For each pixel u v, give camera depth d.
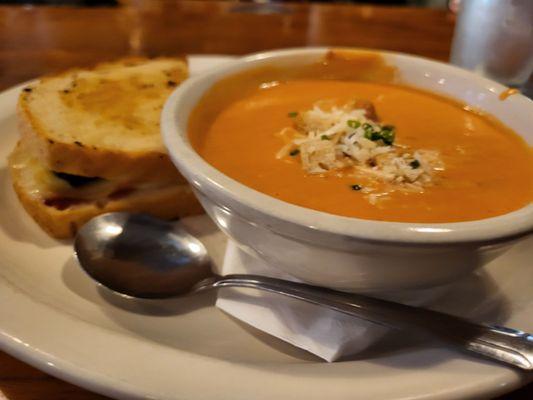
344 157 0.23
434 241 0.15
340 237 0.15
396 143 0.24
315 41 0.43
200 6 0.51
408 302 0.19
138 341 0.16
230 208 0.17
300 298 0.19
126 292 0.21
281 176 0.22
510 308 0.19
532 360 0.16
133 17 0.47
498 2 0.29
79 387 0.16
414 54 0.41
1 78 0.35
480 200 0.21
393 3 0.83
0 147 0.28
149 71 0.33
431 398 0.15
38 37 0.42
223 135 0.25
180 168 0.18
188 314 0.20
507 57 0.30
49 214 0.24
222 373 0.15
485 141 0.25
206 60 0.36
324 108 0.27
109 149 0.25
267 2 0.53
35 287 0.21
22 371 0.17
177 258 0.23
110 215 0.24
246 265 0.22
